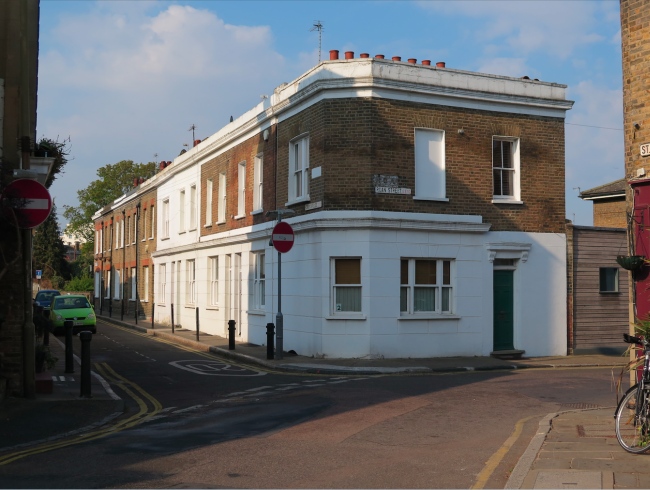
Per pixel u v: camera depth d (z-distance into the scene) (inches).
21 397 473.1
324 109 740.7
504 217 799.7
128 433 377.4
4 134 472.1
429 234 753.0
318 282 740.0
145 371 668.1
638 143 395.9
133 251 1680.6
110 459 314.8
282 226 729.6
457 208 772.0
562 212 833.5
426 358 743.7
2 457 322.3
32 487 267.1
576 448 316.5
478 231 775.7
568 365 732.0
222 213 1085.1
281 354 729.6
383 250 729.6
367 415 418.3
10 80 476.4
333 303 735.7
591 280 848.3
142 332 1222.3
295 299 792.3
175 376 629.9
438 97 767.1
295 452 325.1
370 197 724.0
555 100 826.8
